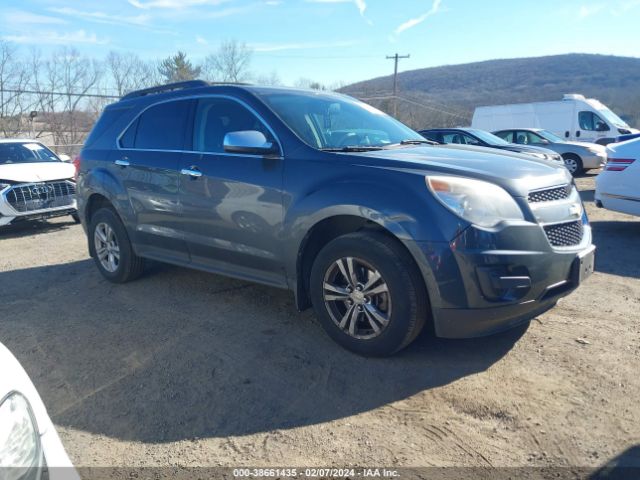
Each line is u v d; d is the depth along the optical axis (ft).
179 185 14.80
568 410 9.39
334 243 11.53
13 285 18.69
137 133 16.70
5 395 5.66
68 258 22.52
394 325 10.85
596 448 8.34
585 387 10.13
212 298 16.02
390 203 10.63
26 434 5.66
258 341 12.76
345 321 11.70
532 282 10.36
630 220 26.99
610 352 11.52
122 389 10.79
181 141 15.16
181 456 8.55
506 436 8.75
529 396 9.89
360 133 14.15
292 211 12.14
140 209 16.22
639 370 10.70
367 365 11.32
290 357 11.84
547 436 8.70
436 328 10.61
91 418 9.78
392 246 10.76
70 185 29.58
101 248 18.37
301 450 8.57
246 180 13.08
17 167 28.99
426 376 10.77
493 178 10.80
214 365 11.64
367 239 10.99
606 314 13.78
